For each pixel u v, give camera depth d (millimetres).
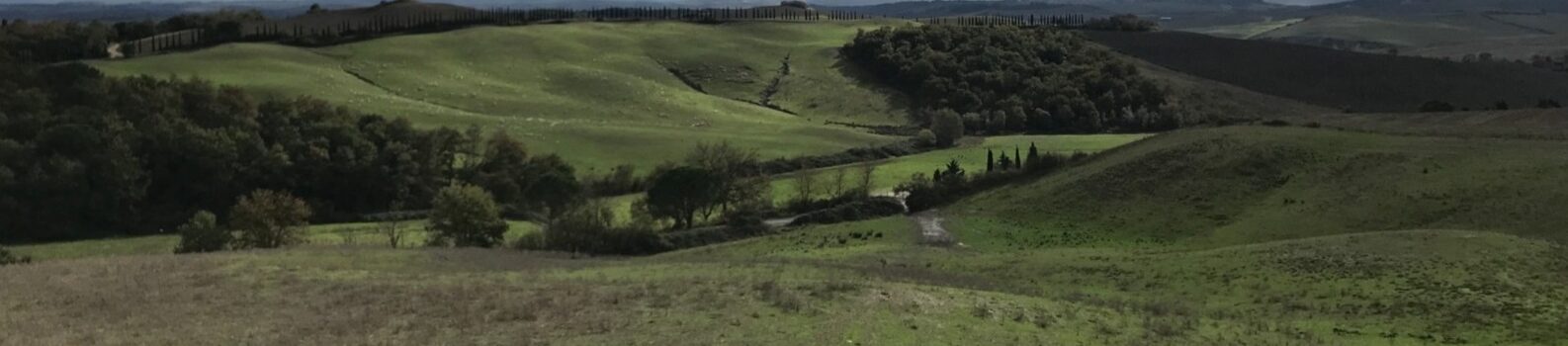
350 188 106250
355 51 185750
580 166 115438
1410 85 174750
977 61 189750
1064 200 74062
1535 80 178500
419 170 110688
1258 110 165000
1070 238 64812
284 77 158125
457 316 27094
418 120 136250
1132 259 46500
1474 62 195500
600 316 25719
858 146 134125
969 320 25531
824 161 123812
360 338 24500
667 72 193000
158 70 158125
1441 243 41500
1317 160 69438
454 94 162125
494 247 69938
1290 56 198000
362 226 90625
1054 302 30406
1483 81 178125
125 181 92688
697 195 83625
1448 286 34688
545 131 132000
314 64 172875
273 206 71375
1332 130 79750
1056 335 24703
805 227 79062
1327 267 39406
